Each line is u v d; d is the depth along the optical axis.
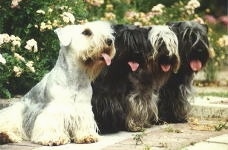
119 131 9.97
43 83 9.29
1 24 12.03
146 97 10.05
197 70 10.55
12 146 8.85
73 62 8.95
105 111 9.77
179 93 10.79
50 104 8.96
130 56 9.78
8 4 12.09
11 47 11.26
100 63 8.87
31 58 11.70
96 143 9.02
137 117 9.95
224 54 15.80
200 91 13.98
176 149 8.60
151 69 9.96
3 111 9.47
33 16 12.05
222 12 26.14
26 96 9.53
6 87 11.97
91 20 13.50
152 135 9.62
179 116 10.83
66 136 8.94
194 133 9.83
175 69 10.10
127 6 15.46
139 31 9.90
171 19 14.63
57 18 11.74
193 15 14.96
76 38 8.86
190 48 10.52
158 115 10.72
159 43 9.89
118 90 9.86
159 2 17.06
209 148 8.63
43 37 12.03
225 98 12.68
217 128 10.11
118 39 9.81
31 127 9.20
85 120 9.04
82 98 9.05
